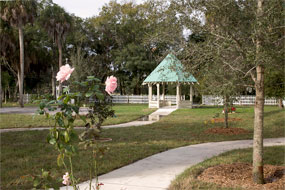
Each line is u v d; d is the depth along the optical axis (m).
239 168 7.05
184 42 6.39
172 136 12.84
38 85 50.97
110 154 8.91
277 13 5.32
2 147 10.27
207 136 12.92
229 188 5.64
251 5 6.20
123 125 17.12
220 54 5.88
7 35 35.12
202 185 5.82
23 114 23.20
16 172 7.03
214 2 5.95
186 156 8.91
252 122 17.11
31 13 32.31
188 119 19.55
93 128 3.51
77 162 7.85
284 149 9.68
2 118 19.94
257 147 6.06
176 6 6.13
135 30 44.69
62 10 32.78
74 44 47.81
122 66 45.22
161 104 31.95
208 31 6.25
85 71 25.50
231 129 14.22
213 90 6.16
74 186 3.51
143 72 45.41
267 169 6.95
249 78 6.71
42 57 41.38
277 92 19.75
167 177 6.59
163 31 6.34
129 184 6.05
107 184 6.04
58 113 3.18
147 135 13.05
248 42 6.12
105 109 6.36
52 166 7.50
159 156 8.91
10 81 47.53
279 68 6.07
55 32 32.91
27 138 12.19
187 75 6.45
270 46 5.56
